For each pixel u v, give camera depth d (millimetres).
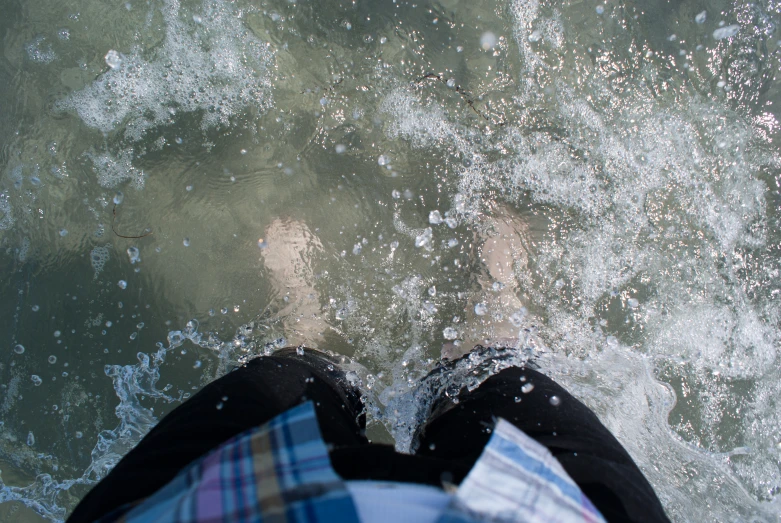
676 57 1562
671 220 1497
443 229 1483
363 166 1521
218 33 1565
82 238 1485
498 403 941
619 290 1464
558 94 1544
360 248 1478
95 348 1438
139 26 1561
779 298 1467
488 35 1565
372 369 1391
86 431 1401
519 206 1499
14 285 1472
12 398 1418
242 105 1553
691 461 1354
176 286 1464
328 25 1575
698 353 1435
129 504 551
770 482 1360
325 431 758
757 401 1413
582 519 522
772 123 1543
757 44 1562
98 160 1517
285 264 1472
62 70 1552
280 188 1513
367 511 475
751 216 1505
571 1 1573
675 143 1523
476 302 1440
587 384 1376
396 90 1551
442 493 498
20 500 1374
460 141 1527
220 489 502
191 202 1500
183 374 1419
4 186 1507
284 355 1157
